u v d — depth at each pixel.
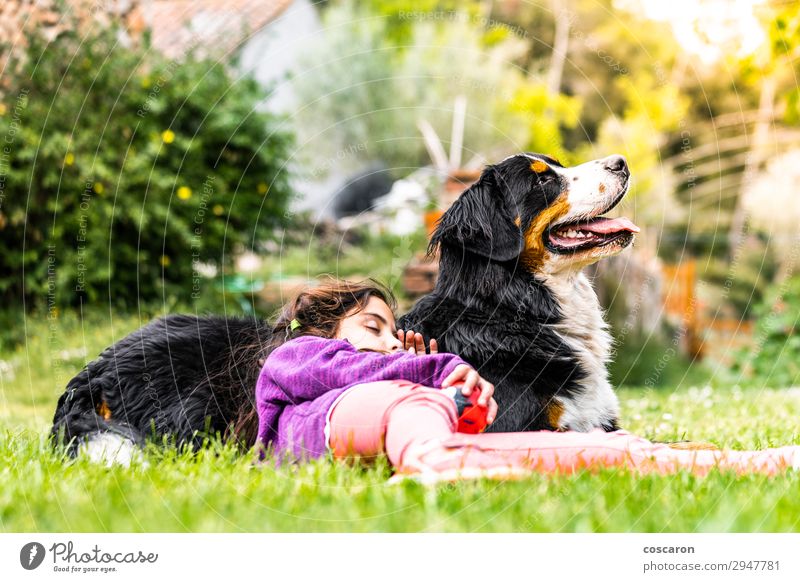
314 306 3.28
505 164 3.73
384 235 9.16
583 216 3.64
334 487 2.50
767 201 15.68
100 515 2.42
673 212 15.16
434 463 2.40
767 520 2.40
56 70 8.04
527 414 3.33
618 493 2.50
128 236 8.20
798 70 10.34
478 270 3.58
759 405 5.54
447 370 2.77
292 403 2.97
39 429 4.14
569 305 3.67
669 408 5.31
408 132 11.98
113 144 8.11
